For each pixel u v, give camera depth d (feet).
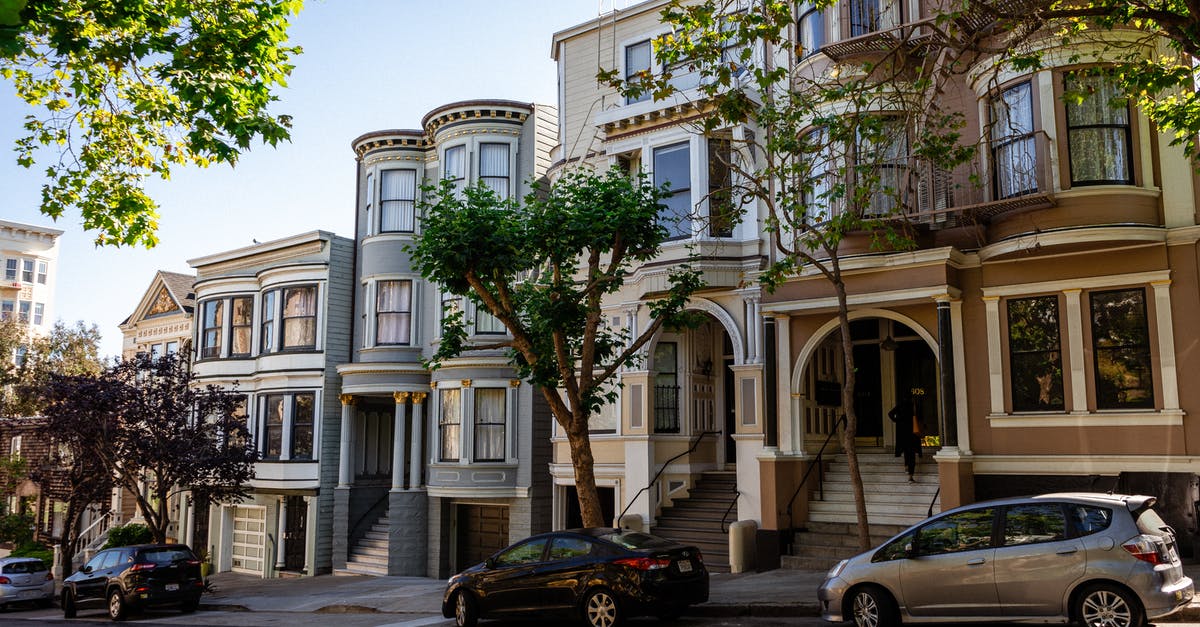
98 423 77.82
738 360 66.18
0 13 18.48
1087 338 52.65
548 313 50.31
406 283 92.48
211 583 90.43
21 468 118.11
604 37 78.38
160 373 82.79
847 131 47.03
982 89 55.06
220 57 34.40
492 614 45.39
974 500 54.85
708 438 74.13
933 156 46.68
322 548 93.15
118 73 37.93
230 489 84.07
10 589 85.56
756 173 51.55
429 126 90.79
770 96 65.62
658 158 70.54
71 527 92.43
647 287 67.82
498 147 87.20
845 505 61.67
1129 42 49.80
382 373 90.48
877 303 57.00
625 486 70.69
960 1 46.80
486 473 83.35
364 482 95.81
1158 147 51.49
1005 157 53.72
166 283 125.39
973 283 56.54
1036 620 33.01
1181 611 34.45
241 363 101.40
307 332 96.89
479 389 85.46
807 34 63.00
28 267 227.20
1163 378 50.06
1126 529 31.94
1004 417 54.44
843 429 69.31
